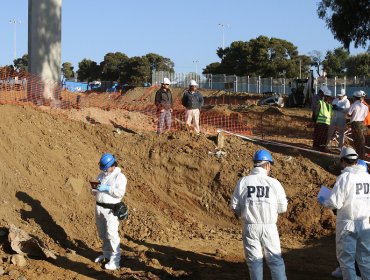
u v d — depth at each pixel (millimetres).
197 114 15531
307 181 12945
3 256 8289
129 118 17547
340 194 7086
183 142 13961
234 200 7125
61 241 9422
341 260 7176
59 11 20266
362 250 7172
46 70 19891
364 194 7113
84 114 16812
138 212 11438
